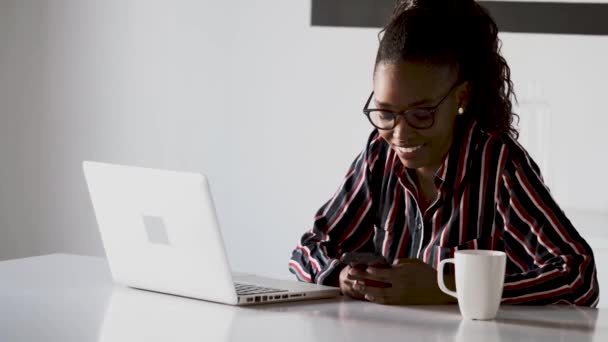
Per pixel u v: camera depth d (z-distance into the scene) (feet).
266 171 12.36
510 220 6.15
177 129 12.67
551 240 5.94
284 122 12.25
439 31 5.94
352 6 11.90
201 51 12.51
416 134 5.90
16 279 6.08
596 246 10.66
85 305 5.29
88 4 12.92
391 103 5.86
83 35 12.98
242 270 12.53
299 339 4.50
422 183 6.50
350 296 5.79
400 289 5.53
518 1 11.38
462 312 5.15
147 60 12.73
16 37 13.21
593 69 11.21
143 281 5.82
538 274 5.71
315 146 12.16
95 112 13.00
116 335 4.54
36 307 5.20
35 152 13.29
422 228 6.46
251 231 12.48
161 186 5.47
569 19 11.25
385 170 6.66
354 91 11.98
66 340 4.40
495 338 4.62
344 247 6.74
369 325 4.89
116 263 5.94
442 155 6.30
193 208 5.35
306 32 12.09
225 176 12.52
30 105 13.25
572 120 11.28
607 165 11.16
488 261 5.05
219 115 12.49
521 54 11.41
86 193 13.14
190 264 5.49
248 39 12.32
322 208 6.82
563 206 11.30
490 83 6.30
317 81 12.09
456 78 6.02
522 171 6.18
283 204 12.32
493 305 5.10
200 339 4.47
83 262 6.85
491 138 6.31
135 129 12.84
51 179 13.26
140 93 12.79
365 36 11.90
